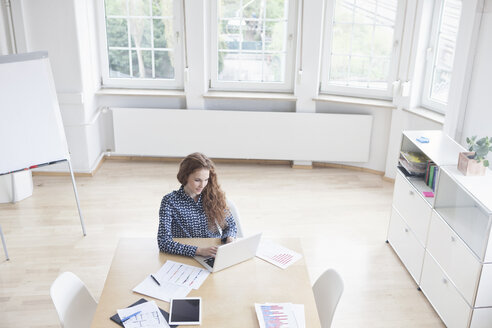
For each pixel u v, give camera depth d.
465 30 4.16
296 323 2.33
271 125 5.84
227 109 6.05
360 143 5.82
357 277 3.94
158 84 6.00
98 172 5.87
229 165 6.14
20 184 5.09
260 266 2.79
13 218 4.77
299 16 5.53
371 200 5.27
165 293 2.53
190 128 5.91
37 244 4.33
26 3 5.06
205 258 2.82
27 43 5.17
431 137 4.07
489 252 2.90
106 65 5.94
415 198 3.84
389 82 5.61
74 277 2.69
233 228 3.13
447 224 3.33
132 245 2.97
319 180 5.76
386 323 3.43
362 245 4.41
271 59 5.88
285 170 6.03
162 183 5.59
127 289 2.56
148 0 5.66
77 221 4.73
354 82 5.82
